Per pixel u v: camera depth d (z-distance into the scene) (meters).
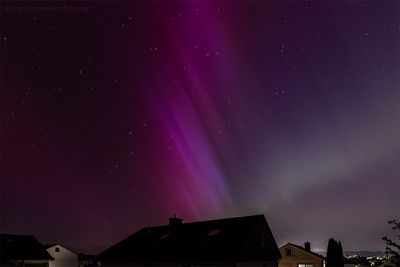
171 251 34.75
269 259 32.78
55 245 56.59
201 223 38.03
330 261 48.03
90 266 62.19
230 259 29.62
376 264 53.31
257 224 32.66
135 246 39.59
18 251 47.84
